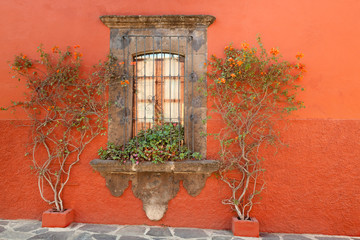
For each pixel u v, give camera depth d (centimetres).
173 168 349
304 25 366
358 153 355
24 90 387
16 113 388
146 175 374
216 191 368
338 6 365
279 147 361
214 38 372
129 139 378
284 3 370
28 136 385
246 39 369
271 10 370
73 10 387
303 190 359
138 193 374
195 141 369
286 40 366
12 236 330
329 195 357
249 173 352
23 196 386
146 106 388
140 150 352
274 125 362
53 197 382
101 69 376
